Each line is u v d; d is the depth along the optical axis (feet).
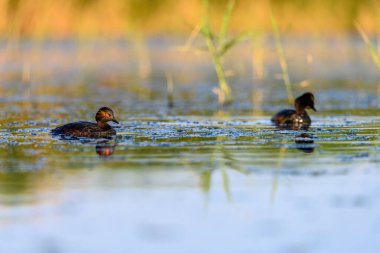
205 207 35.14
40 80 103.40
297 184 39.37
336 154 47.24
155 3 144.15
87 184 39.22
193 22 140.36
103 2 143.43
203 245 30.35
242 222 33.24
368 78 105.09
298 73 114.11
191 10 141.79
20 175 41.04
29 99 81.51
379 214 34.09
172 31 157.69
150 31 157.07
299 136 54.95
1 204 35.37
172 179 40.45
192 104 77.51
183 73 115.65
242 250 29.78
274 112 70.74
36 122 63.05
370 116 67.15
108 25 145.18
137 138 53.93
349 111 71.10
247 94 87.81
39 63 127.65
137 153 47.60
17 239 30.94
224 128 59.41
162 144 51.11
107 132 55.83
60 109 72.69
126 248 29.96
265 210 34.86
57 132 55.83
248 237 31.32
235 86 97.40
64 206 35.27
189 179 40.37
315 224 32.89
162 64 132.05
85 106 75.31
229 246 30.22
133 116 67.56
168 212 34.58
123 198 36.52
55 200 36.14
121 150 48.78
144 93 88.22
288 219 33.53
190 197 36.86
